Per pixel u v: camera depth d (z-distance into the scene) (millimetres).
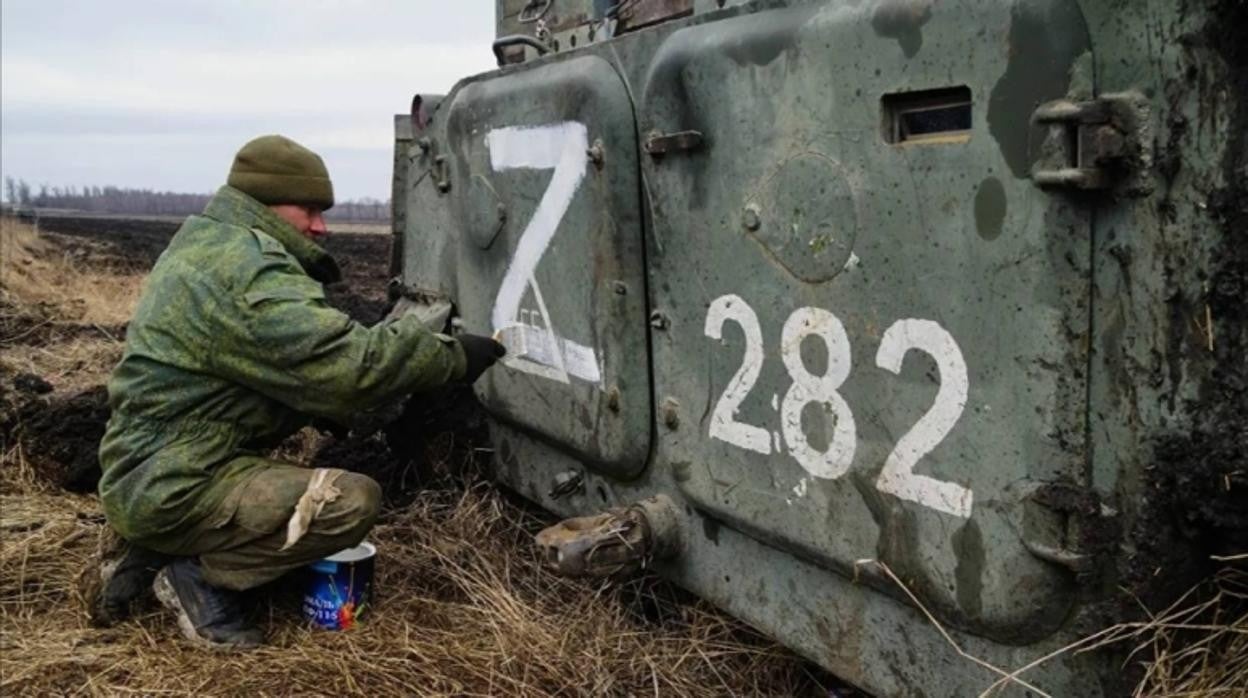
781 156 2414
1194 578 1917
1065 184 1845
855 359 2291
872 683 2389
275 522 3045
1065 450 1925
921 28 2072
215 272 3041
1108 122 1817
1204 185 1792
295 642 3102
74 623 3250
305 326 2949
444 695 2811
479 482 3998
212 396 3080
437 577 3523
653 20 3066
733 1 2666
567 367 3223
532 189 3303
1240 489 1790
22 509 4148
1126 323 1847
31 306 8242
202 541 3084
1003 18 1929
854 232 2258
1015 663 2080
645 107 2809
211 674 2932
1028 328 1947
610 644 3043
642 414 2971
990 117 1966
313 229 3375
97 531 3902
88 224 28984
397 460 4320
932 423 2135
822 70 2287
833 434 2363
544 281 3293
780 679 2854
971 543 2080
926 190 2098
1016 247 1950
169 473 3031
